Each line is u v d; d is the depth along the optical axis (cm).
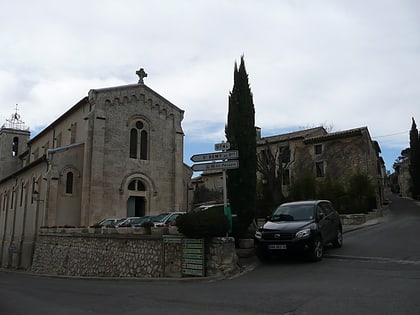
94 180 2914
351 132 3866
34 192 2950
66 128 3553
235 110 1596
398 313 618
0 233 4028
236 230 1480
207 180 5025
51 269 2370
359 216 2697
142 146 3297
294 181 3625
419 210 3888
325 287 846
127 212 3117
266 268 1189
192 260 1214
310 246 1210
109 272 1675
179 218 1216
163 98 3466
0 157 4872
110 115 3122
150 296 892
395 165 8456
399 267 1059
